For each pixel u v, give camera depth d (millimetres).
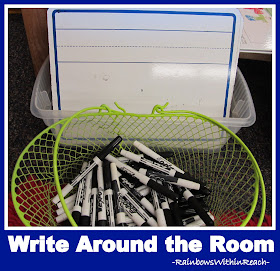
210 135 729
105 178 631
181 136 695
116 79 699
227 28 689
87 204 602
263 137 861
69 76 695
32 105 653
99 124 701
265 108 930
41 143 801
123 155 676
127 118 708
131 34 684
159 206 615
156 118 693
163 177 647
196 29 688
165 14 684
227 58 701
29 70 969
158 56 693
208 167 753
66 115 654
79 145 737
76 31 679
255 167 591
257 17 786
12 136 815
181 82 705
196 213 618
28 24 763
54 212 656
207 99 714
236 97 764
